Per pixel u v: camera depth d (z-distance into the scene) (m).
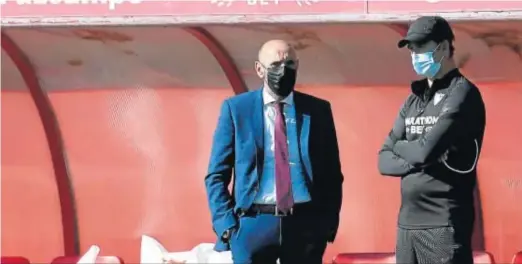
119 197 29.81
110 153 29.67
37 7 24.02
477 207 27.91
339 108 28.33
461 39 25.77
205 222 29.62
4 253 29.97
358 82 27.95
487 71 26.73
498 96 27.03
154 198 29.70
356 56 27.17
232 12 23.45
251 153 20.75
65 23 23.92
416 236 18.81
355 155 28.59
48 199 30.19
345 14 23.08
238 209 20.80
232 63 28.11
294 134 20.91
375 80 27.81
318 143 20.98
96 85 29.08
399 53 26.89
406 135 19.23
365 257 27.20
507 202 27.70
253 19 23.38
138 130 29.44
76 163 29.81
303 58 27.47
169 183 29.64
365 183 28.67
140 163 29.64
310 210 20.84
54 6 24.00
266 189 20.73
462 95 18.66
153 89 29.05
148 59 28.22
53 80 29.03
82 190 29.91
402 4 22.81
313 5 23.22
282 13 23.25
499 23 23.44
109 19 23.80
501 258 27.91
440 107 18.83
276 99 21.02
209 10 23.53
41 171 30.03
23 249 29.98
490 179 27.70
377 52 26.94
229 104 21.12
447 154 18.55
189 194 29.58
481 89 27.08
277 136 20.84
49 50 27.91
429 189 18.61
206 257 28.16
